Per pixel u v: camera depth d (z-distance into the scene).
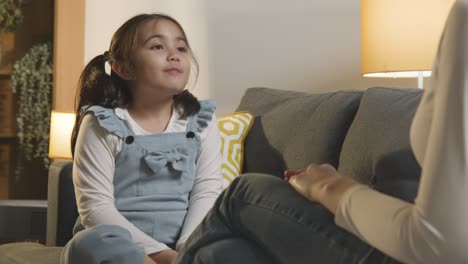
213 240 1.11
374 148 1.62
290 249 1.00
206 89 3.05
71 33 3.26
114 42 1.87
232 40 3.00
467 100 0.74
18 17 3.32
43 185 3.30
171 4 3.13
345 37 2.75
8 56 3.34
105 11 3.29
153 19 1.85
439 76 0.78
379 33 2.17
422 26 2.09
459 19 0.75
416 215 0.79
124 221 1.66
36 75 3.30
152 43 1.80
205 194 1.80
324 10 2.79
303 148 1.91
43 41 3.31
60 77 3.24
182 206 1.79
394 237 0.82
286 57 2.88
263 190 1.06
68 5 3.26
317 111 1.95
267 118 2.11
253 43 2.95
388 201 0.86
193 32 3.08
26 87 3.31
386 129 1.63
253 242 1.08
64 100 3.25
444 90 0.76
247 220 1.06
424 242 0.78
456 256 0.76
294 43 2.86
